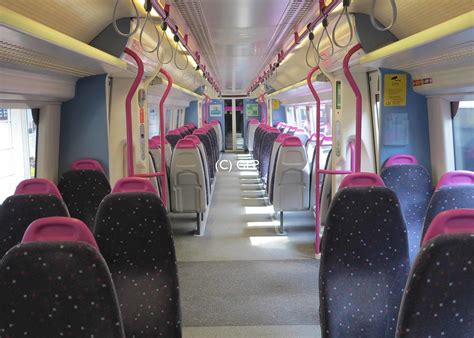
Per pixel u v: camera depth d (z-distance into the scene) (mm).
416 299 1254
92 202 3623
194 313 3502
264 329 3223
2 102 2984
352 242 2098
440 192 2244
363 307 2129
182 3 3545
